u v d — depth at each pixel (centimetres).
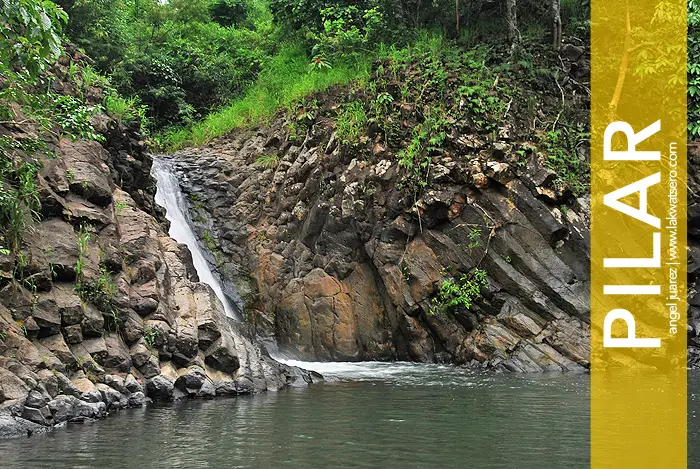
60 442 646
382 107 1631
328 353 1541
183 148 2141
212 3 3147
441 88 1609
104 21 2350
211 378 966
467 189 1466
